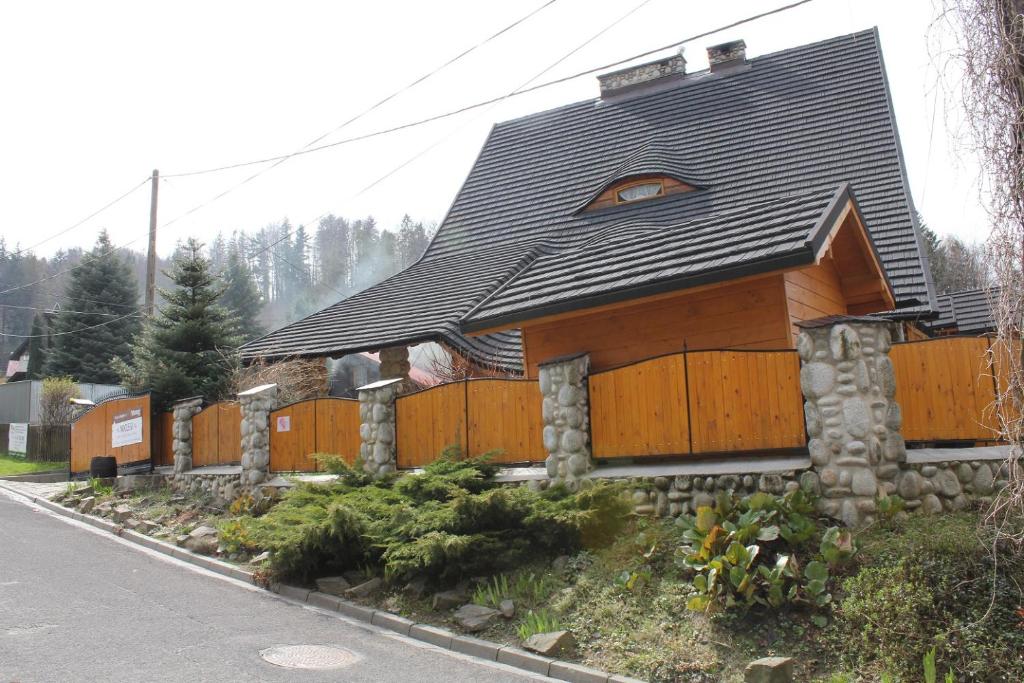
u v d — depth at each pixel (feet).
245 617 26.73
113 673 20.17
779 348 29.81
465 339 52.24
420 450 37.96
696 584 22.39
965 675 18.21
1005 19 19.49
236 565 34.83
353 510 30.27
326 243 268.62
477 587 27.04
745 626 21.29
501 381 35.53
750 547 22.47
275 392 46.47
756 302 33.22
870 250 39.70
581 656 21.89
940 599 20.11
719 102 68.54
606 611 23.44
